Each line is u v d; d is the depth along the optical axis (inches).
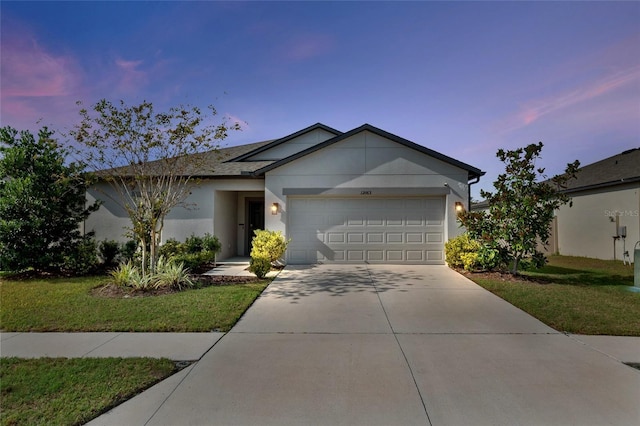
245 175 455.5
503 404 119.0
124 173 354.9
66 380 134.5
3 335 189.2
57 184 367.2
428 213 440.8
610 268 446.9
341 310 239.1
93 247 399.5
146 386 131.3
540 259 335.0
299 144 589.9
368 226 446.0
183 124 313.6
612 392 126.9
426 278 350.0
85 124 294.8
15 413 112.3
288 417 111.9
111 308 235.6
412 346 173.5
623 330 194.5
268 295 282.2
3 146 362.0
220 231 498.0
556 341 180.1
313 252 447.5
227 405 119.0
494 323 210.4
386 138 437.1
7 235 351.3
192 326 201.5
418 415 112.7
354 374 142.0
